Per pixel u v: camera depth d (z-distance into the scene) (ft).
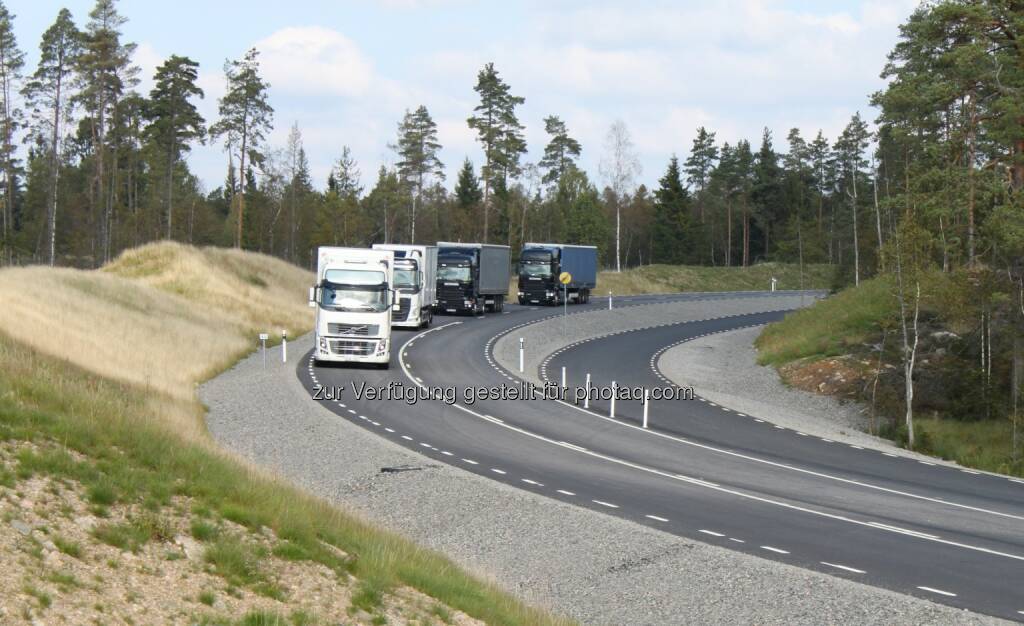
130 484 68.08
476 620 63.52
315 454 119.03
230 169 513.45
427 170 520.01
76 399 87.40
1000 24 193.77
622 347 287.28
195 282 303.27
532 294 380.99
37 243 505.66
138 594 53.16
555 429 146.82
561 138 633.20
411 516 98.17
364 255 198.08
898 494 115.24
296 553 64.85
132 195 554.46
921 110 207.72
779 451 141.28
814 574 78.74
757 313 427.74
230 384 169.99
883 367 219.61
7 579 49.85
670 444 140.36
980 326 209.36
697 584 78.54
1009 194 191.21
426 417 150.41
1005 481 130.62
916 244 191.31
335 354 194.59
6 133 410.31
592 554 85.81
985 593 76.64
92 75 382.42
